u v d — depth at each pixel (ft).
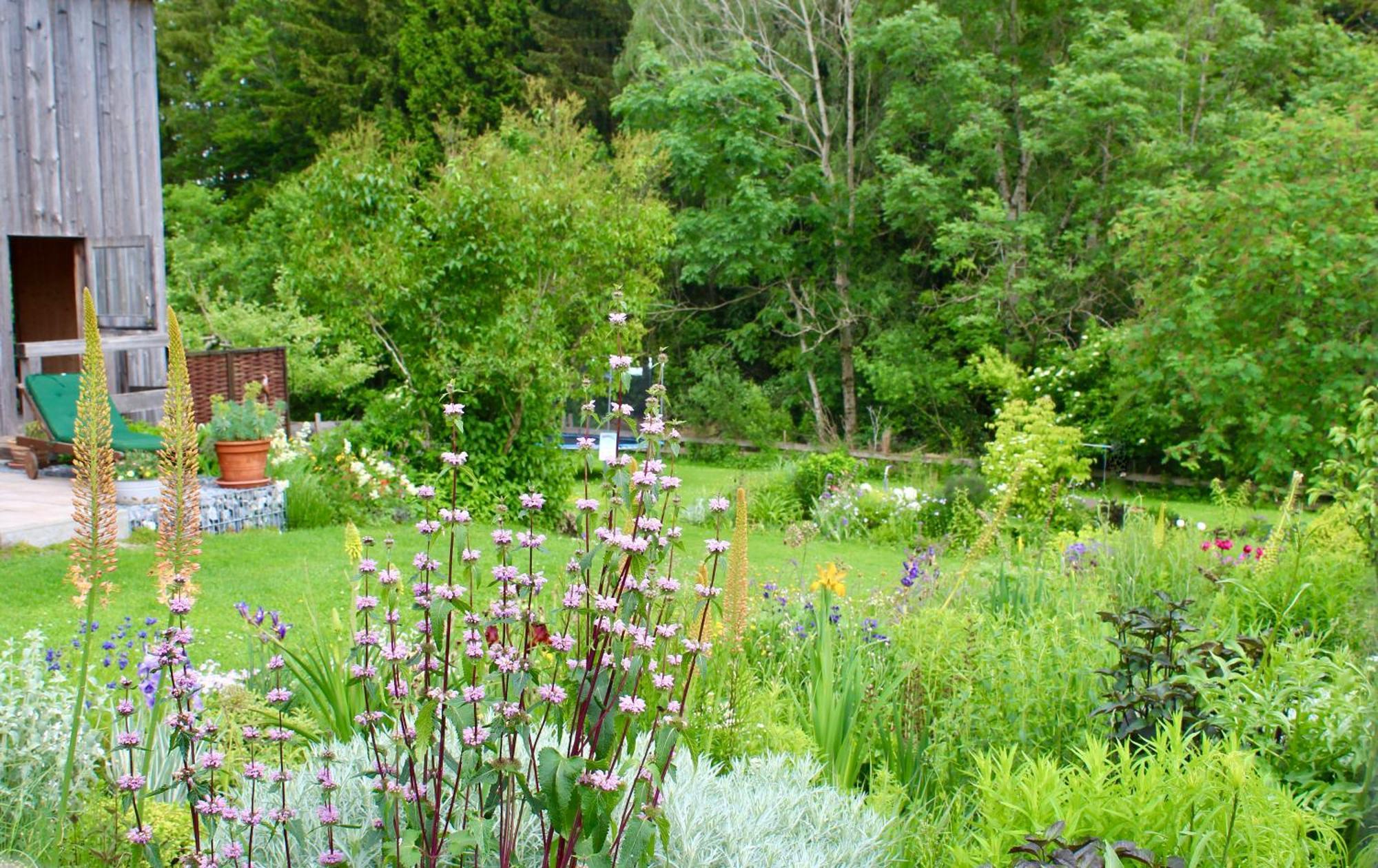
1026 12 79.20
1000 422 50.70
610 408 8.43
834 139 87.81
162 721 11.48
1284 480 53.78
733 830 10.08
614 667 8.04
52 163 42.04
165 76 123.54
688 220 82.99
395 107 103.45
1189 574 21.53
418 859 7.38
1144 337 57.52
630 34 92.84
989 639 15.31
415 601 7.95
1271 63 72.95
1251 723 12.14
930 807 12.19
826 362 87.20
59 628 19.69
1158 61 67.56
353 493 36.55
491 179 41.73
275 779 8.59
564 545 33.32
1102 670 13.93
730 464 81.05
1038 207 78.38
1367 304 51.60
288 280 43.80
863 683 14.23
